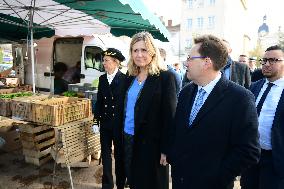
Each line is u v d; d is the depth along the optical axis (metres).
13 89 5.50
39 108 3.74
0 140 4.50
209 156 1.74
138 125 2.55
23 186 3.84
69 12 5.31
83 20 5.72
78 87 7.04
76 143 3.80
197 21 41.47
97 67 8.69
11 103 4.05
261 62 2.66
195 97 1.92
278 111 2.43
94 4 4.50
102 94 3.66
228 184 1.73
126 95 2.74
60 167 4.48
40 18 6.01
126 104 2.73
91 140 4.07
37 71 9.97
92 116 4.22
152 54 2.57
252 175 2.65
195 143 1.77
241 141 1.70
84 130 3.93
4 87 6.22
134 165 2.65
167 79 2.57
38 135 4.42
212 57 1.77
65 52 9.68
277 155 2.40
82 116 4.05
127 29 6.68
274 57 2.47
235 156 1.69
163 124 2.57
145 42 2.54
